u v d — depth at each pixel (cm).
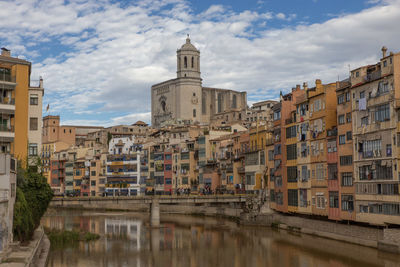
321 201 7731
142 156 15588
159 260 6138
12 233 5544
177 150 14338
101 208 15238
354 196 6831
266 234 8194
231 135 13012
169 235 8412
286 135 8981
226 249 6875
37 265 5328
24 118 7238
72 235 8056
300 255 6225
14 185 5600
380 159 6328
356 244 6688
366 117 6644
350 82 7031
